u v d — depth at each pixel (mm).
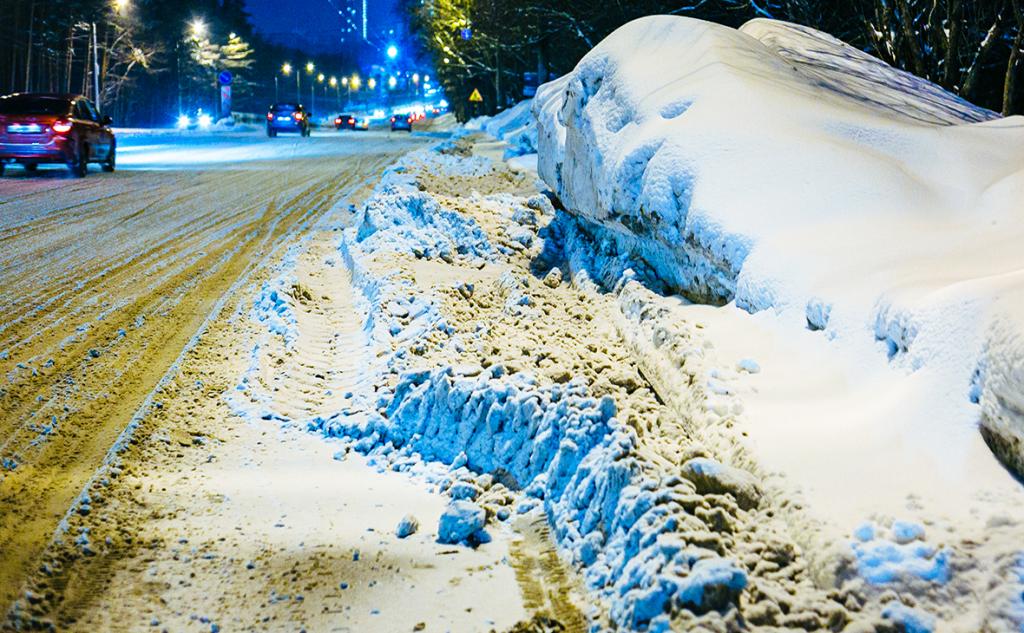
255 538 4164
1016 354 3600
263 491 4734
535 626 3459
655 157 7500
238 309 8523
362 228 11469
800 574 3410
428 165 22891
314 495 4719
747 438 4352
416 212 11539
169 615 3506
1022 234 5332
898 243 5684
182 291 9227
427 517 4496
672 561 3262
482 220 11531
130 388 6211
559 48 48688
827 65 10570
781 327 5621
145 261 10789
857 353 4883
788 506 3717
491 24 52250
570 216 10758
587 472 4238
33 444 5125
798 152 6836
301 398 6273
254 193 18828
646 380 5898
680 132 7469
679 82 8406
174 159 29781
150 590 3680
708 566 3127
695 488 3865
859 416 4367
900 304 4641
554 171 10742
